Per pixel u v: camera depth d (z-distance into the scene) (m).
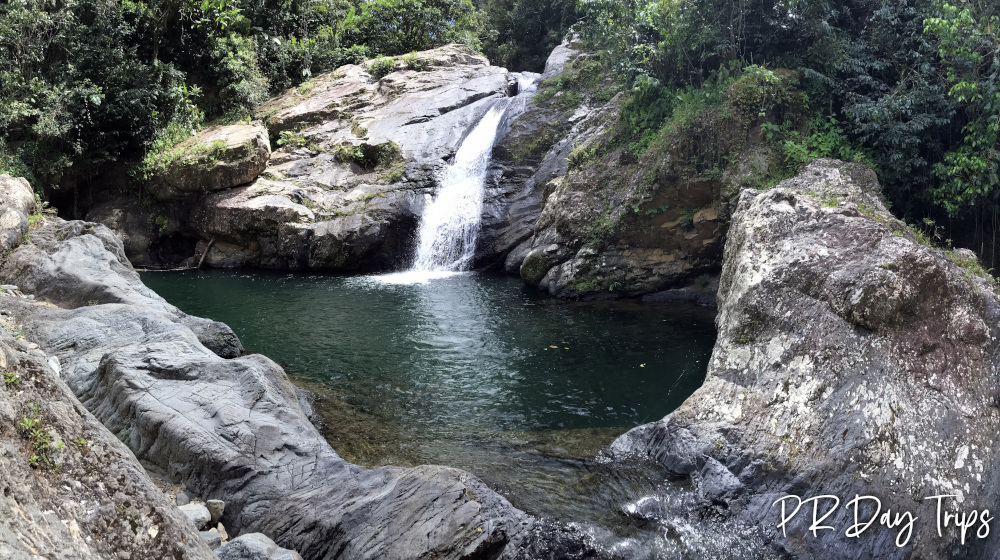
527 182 17.22
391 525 4.11
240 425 4.80
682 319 11.20
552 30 29.81
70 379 5.34
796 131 11.17
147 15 20.20
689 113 11.61
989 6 9.41
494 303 12.75
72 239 9.02
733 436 5.64
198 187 17.78
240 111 21.36
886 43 11.15
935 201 9.90
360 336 10.25
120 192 18.81
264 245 17.50
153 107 19.02
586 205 13.30
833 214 6.79
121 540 2.21
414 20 27.00
